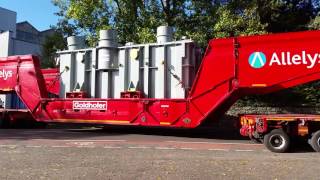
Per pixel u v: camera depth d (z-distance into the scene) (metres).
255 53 16.62
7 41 38.03
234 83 16.84
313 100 22.59
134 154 12.82
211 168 10.59
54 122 21.08
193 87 17.64
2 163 11.27
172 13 25.39
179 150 13.73
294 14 27.27
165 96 18.64
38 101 21.16
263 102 22.88
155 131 20.34
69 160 11.73
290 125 13.87
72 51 21.00
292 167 10.79
